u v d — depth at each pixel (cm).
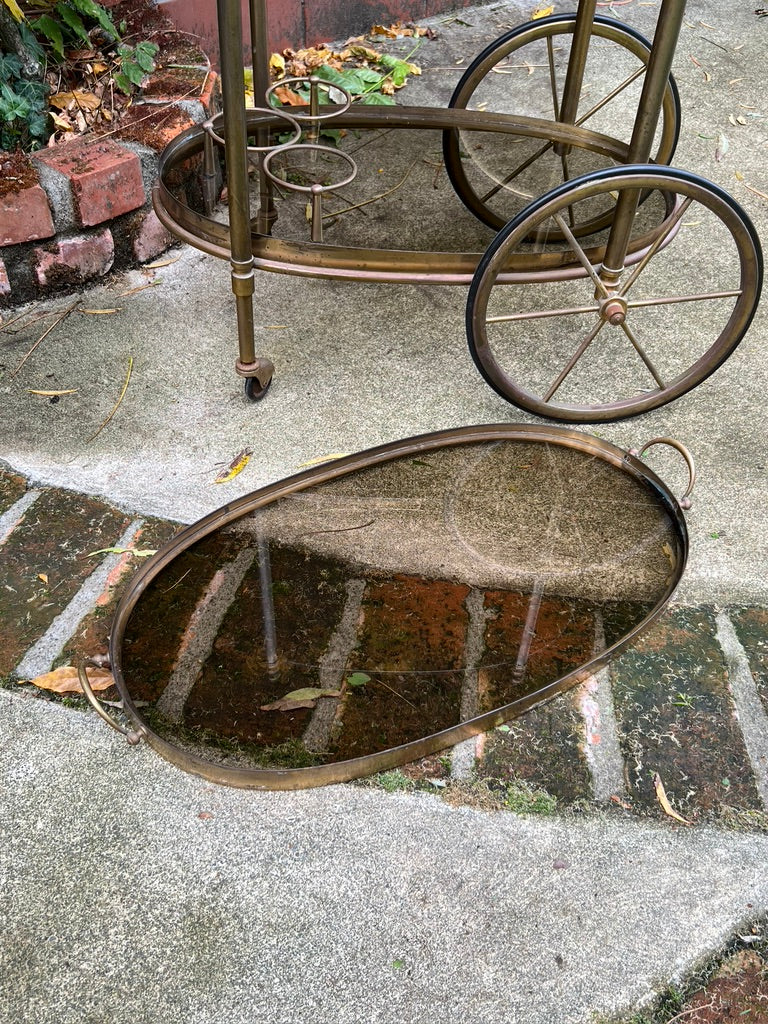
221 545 90
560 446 104
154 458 101
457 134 128
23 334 117
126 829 69
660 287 129
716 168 152
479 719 75
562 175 122
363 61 173
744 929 65
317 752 74
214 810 71
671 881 67
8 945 63
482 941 64
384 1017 60
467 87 129
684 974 63
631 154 91
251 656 81
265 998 61
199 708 76
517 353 117
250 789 72
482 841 69
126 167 118
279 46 172
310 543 91
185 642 81
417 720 76
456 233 112
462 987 62
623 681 80
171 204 103
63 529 92
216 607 84
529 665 81
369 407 109
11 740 74
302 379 112
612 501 98
